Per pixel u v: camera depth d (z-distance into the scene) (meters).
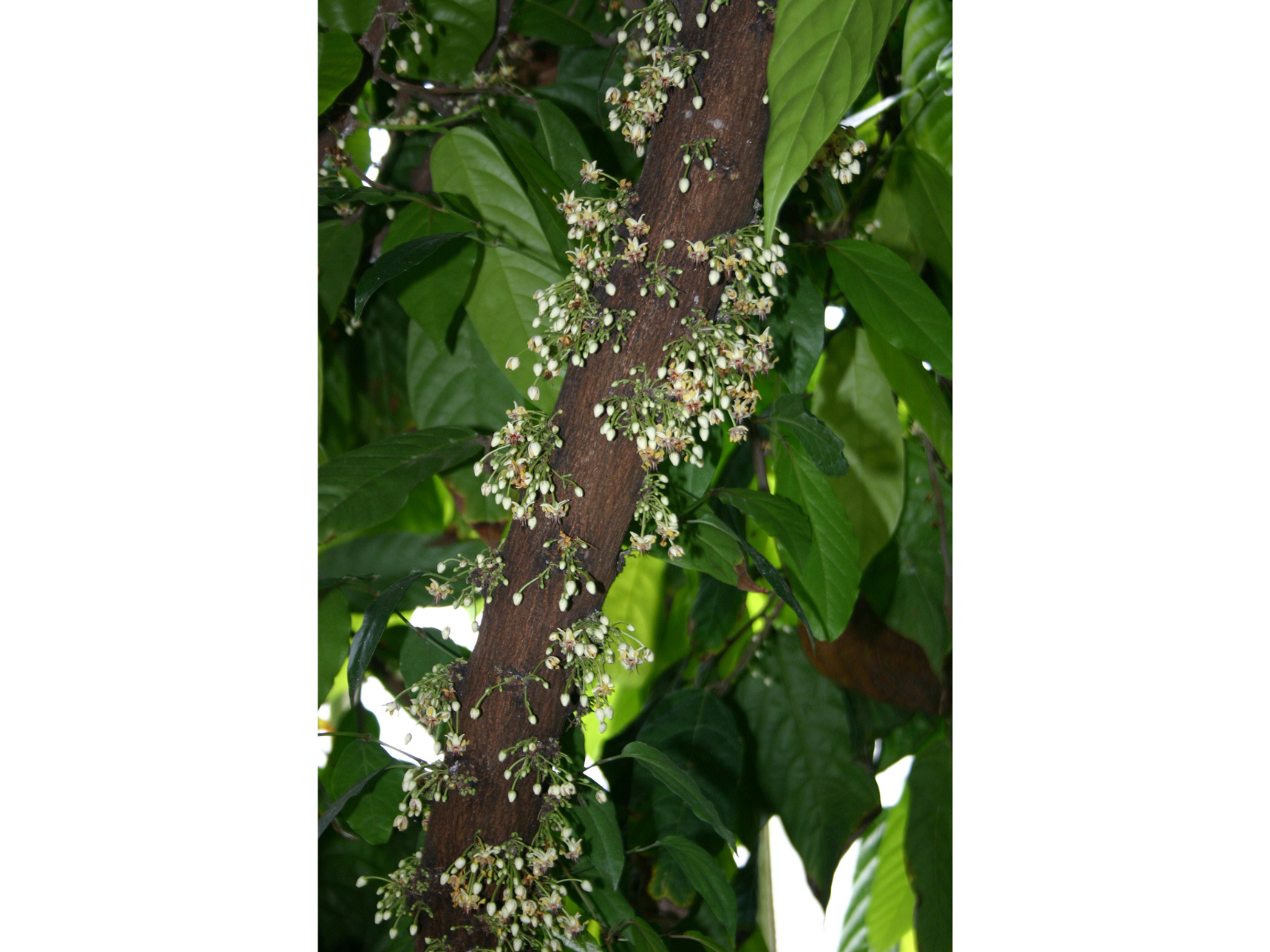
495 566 0.68
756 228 0.67
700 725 0.95
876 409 0.95
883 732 1.00
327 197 0.81
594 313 0.67
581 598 0.67
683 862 0.74
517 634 0.67
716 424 0.74
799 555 0.77
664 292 0.66
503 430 0.67
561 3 0.99
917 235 0.95
